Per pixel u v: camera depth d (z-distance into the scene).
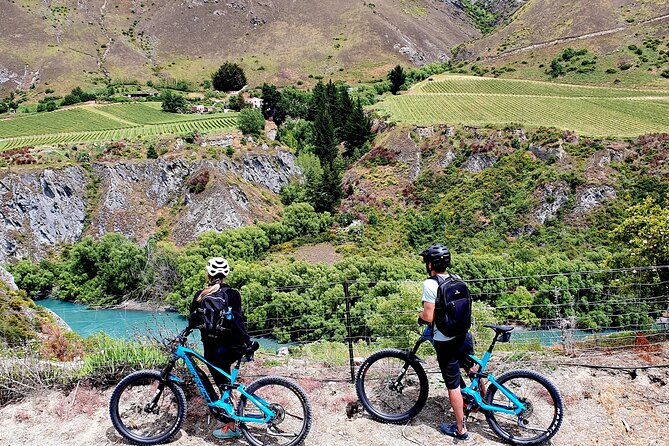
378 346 13.93
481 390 7.02
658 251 23.53
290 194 96.50
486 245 67.06
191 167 89.69
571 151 75.94
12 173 79.31
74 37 194.38
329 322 36.34
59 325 20.77
